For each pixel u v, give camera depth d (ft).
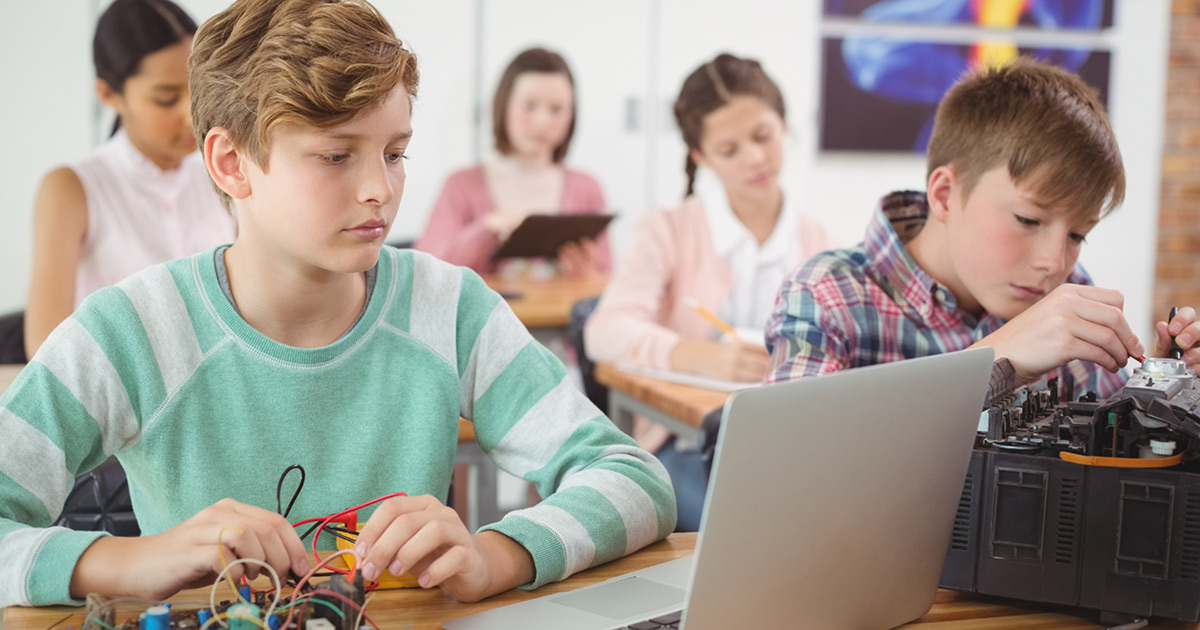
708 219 8.65
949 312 4.48
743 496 2.17
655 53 14.53
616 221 14.67
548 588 2.94
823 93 15.14
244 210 3.16
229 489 3.32
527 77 12.59
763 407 2.13
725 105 8.34
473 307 3.71
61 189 7.70
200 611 2.46
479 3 13.87
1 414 2.99
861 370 2.34
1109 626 2.78
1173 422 2.67
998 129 3.95
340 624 2.35
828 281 4.54
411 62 3.05
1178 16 15.92
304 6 2.92
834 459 2.33
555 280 11.17
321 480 3.38
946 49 15.34
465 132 14.03
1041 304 3.52
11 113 12.63
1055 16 15.56
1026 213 3.91
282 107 2.79
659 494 3.33
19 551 2.70
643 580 3.01
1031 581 2.84
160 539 2.64
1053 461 2.79
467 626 2.64
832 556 2.44
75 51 12.75
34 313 7.51
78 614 2.68
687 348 7.14
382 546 2.66
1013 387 3.21
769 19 14.82
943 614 2.88
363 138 2.89
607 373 7.34
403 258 3.64
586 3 14.21
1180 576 2.67
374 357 3.47
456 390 3.59
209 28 3.03
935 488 2.66
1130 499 2.71
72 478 3.16
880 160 15.44
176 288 3.32
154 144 7.86
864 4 15.05
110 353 3.19
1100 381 4.64
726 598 2.25
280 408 3.34
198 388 3.29
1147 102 16.03
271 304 3.30
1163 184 16.26
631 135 14.61
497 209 12.75
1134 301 16.35
